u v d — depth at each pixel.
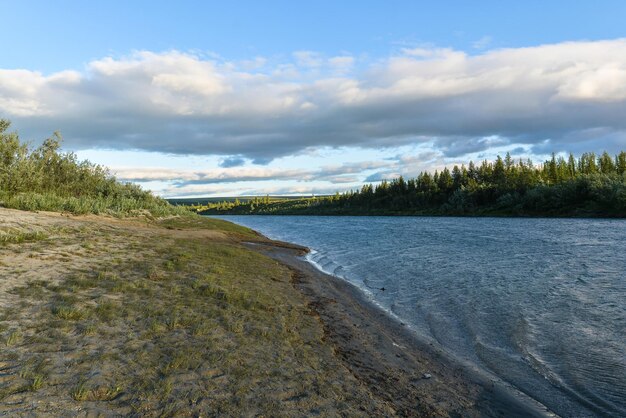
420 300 15.80
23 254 13.98
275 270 19.41
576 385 8.16
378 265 25.39
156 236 24.50
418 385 8.02
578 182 92.00
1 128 30.75
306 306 13.20
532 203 99.19
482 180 138.25
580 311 13.80
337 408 6.51
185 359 7.37
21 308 9.00
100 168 43.12
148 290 11.53
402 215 139.75
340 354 9.22
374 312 13.95
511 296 16.16
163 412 5.62
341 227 75.19
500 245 35.19
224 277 14.88
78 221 24.86
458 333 11.72
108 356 7.16
